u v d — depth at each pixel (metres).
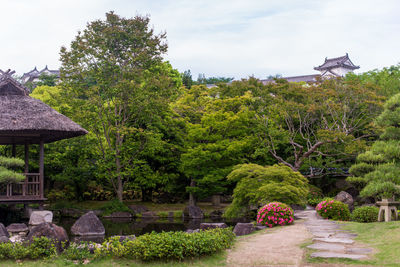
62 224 23.83
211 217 28.53
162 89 29.72
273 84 31.62
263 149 29.34
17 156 29.14
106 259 10.55
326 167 31.05
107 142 30.64
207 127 28.89
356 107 30.16
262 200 19.39
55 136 22.19
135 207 29.81
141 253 10.22
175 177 31.73
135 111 30.08
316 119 31.53
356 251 10.33
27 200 20.44
